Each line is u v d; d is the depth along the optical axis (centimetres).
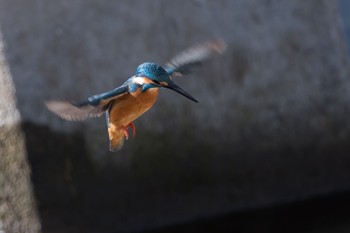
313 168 1573
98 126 1390
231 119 1505
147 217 1453
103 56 1392
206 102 1485
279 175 1553
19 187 1347
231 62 1497
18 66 1327
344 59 1580
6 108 1330
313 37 1554
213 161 1499
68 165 1370
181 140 1470
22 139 1329
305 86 1556
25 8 1334
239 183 1522
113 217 1418
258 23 1512
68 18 1367
